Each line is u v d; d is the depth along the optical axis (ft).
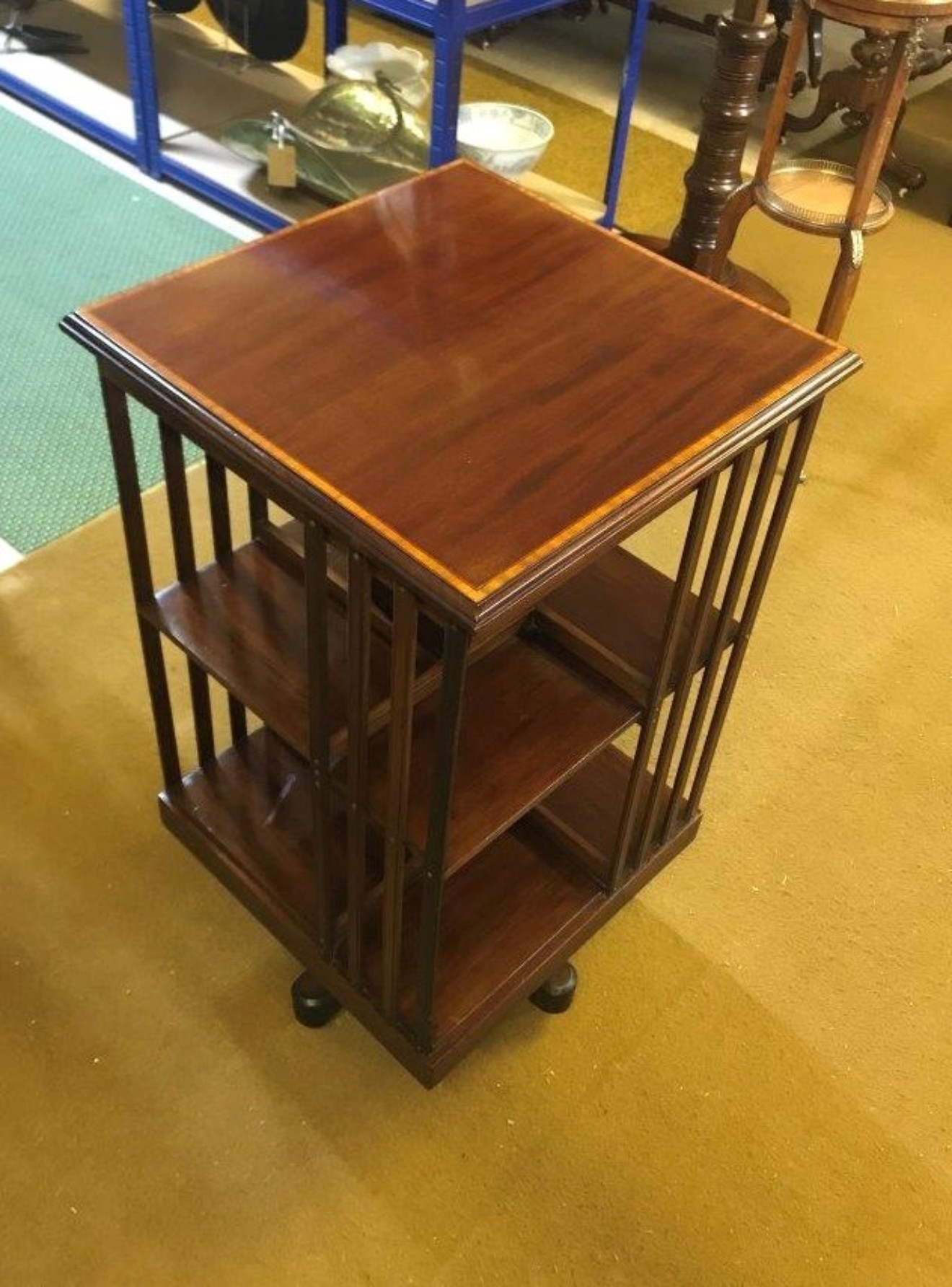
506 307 3.81
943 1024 5.00
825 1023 4.96
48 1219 4.24
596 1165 4.50
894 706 6.17
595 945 5.12
